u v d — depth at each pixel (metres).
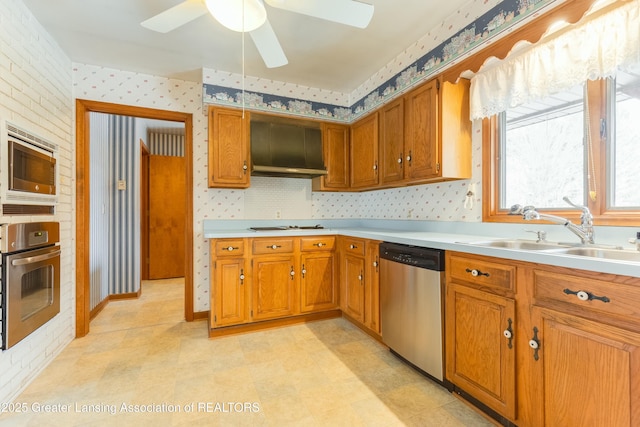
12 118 1.69
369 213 3.51
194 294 2.95
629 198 1.52
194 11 1.51
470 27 1.93
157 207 4.83
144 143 4.47
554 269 1.21
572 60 1.56
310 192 3.47
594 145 1.62
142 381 1.85
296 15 2.04
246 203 3.17
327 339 2.46
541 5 1.52
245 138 2.88
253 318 2.60
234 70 2.83
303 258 2.79
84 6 1.90
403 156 2.48
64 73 2.43
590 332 1.09
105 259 3.44
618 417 1.02
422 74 2.34
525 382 1.31
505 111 2.12
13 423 1.47
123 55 2.52
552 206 1.86
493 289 1.45
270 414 1.54
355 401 1.65
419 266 1.88
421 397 1.69
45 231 1.96
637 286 0.97
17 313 1.66
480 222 2.16
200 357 2.16
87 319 2.60
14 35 1.73
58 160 2.24
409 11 2.03
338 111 3.41
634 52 1.33
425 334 1.83
